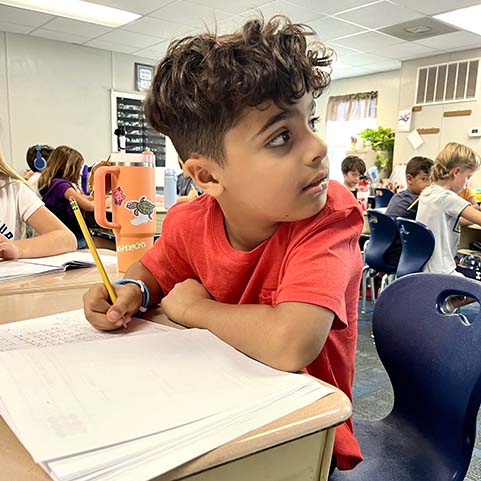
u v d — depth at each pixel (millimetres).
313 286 536
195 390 417
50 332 619
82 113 5973
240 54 532
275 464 375
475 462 1522
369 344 2678
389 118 6820
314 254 568
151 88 632
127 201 986
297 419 379
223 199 617
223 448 338
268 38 549
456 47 5445
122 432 343
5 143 5461
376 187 5547
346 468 656
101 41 5609
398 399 914
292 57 539
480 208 3373
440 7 4152
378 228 3145
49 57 5629
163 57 622
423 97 5992
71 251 1273
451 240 2678
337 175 7520
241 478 359
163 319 698
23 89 5512
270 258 642
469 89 5543
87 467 304
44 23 4973
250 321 547
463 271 2938
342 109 7363
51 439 329
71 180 3184
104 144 6195
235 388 424
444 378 787
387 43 5297
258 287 667
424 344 841
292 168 538
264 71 514
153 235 1033
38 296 824
